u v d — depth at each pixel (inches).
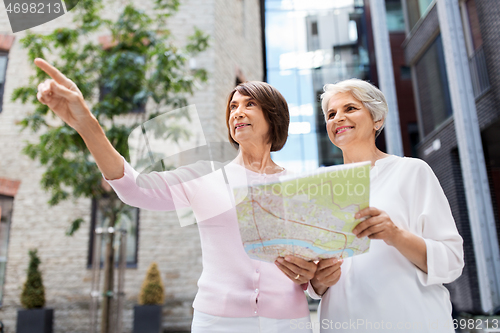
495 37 201.6
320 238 37.4
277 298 43.1
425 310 41.5
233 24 259.1
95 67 166.9
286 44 329.1
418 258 40.7
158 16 178.9
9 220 219.0
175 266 208.5
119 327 161.6
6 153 222.7
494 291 167.5
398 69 332.5
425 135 296.4
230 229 43.9
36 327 190.4
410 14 316.8
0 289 212.1
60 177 157.8
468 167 181.6
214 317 41.8
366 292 43.5
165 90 168.2
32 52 160.7
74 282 210.4
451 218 44.7
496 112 201.3
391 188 46.2
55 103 36.1
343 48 342.0
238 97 51.0
